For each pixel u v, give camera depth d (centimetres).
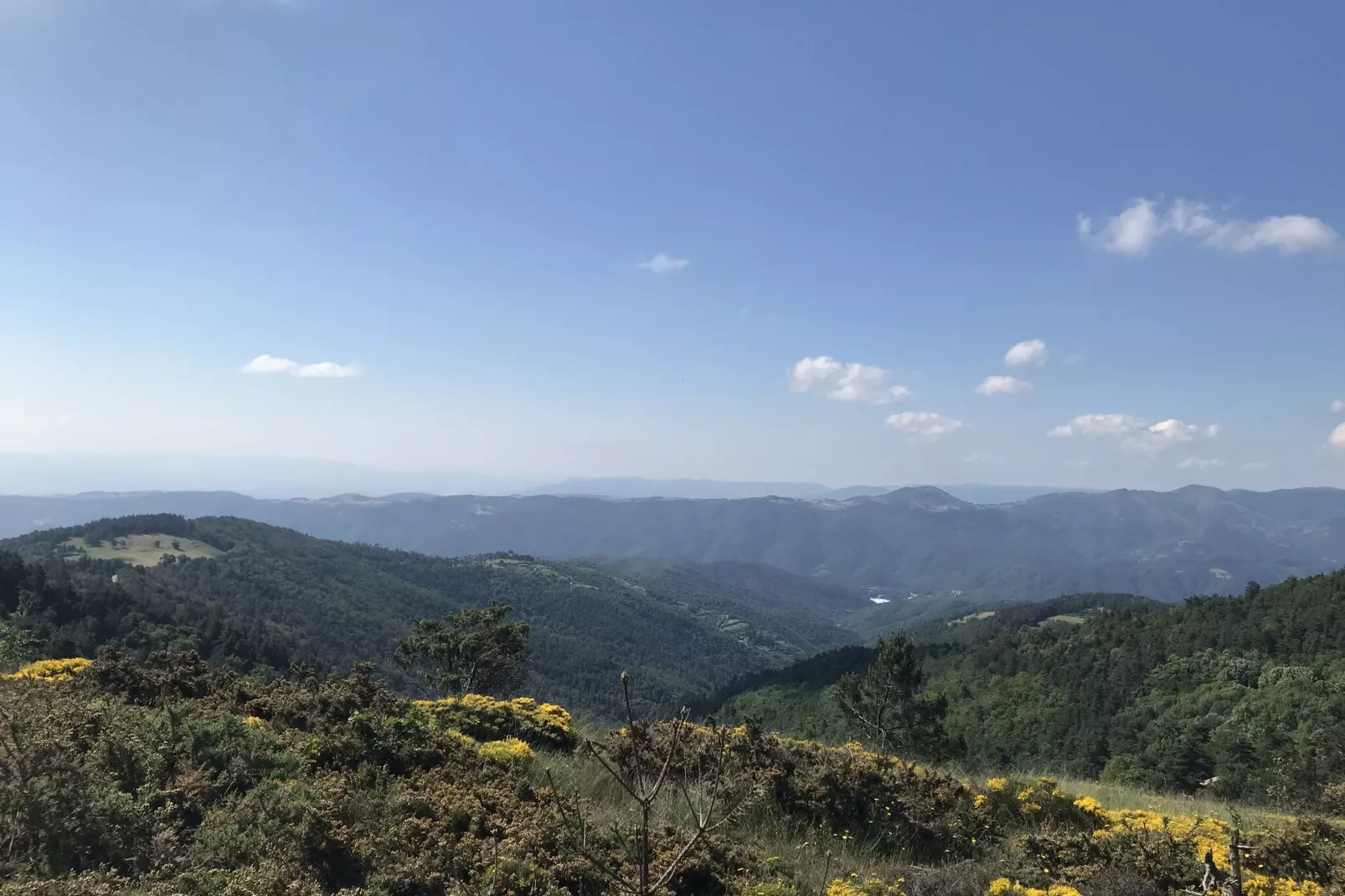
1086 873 650
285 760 607
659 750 853
